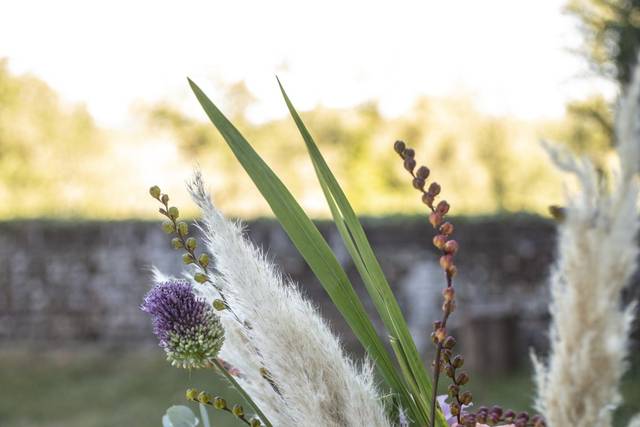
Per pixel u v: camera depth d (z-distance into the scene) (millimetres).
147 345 9594
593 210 528
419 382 840
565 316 557
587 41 7051
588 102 7246
